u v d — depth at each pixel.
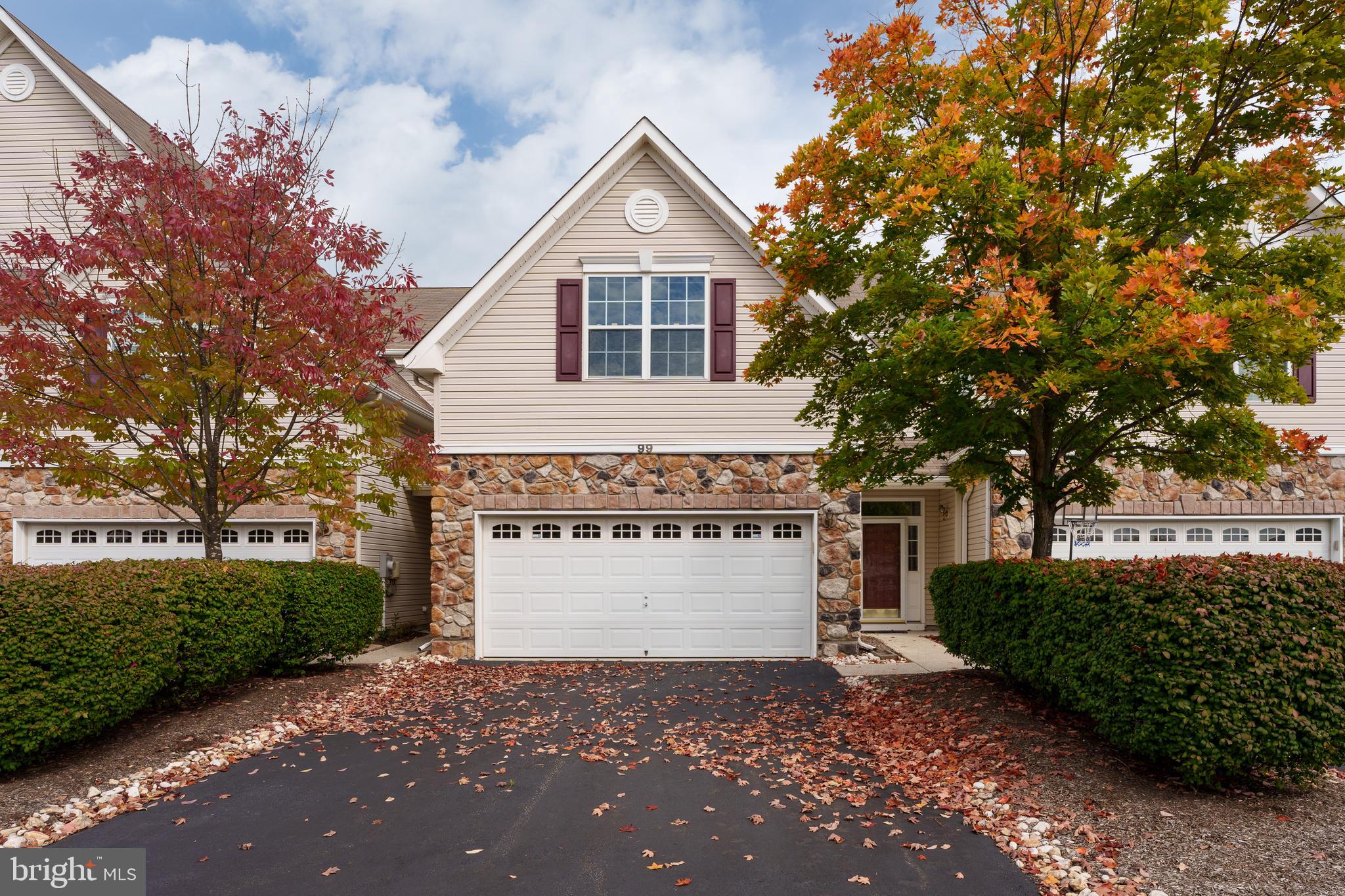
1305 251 7.17
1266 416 12.94
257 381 9.49
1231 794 5.67
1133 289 6.03
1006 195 7.08
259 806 6.10
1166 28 7.40
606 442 12.66
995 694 8.55
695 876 4.82
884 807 5.96
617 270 12.85
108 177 9.39
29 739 6.34
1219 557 6.26
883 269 8.21
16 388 8.84
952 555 14.85
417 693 10.18
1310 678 5.34
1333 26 6.73
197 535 13.62
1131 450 8.20
